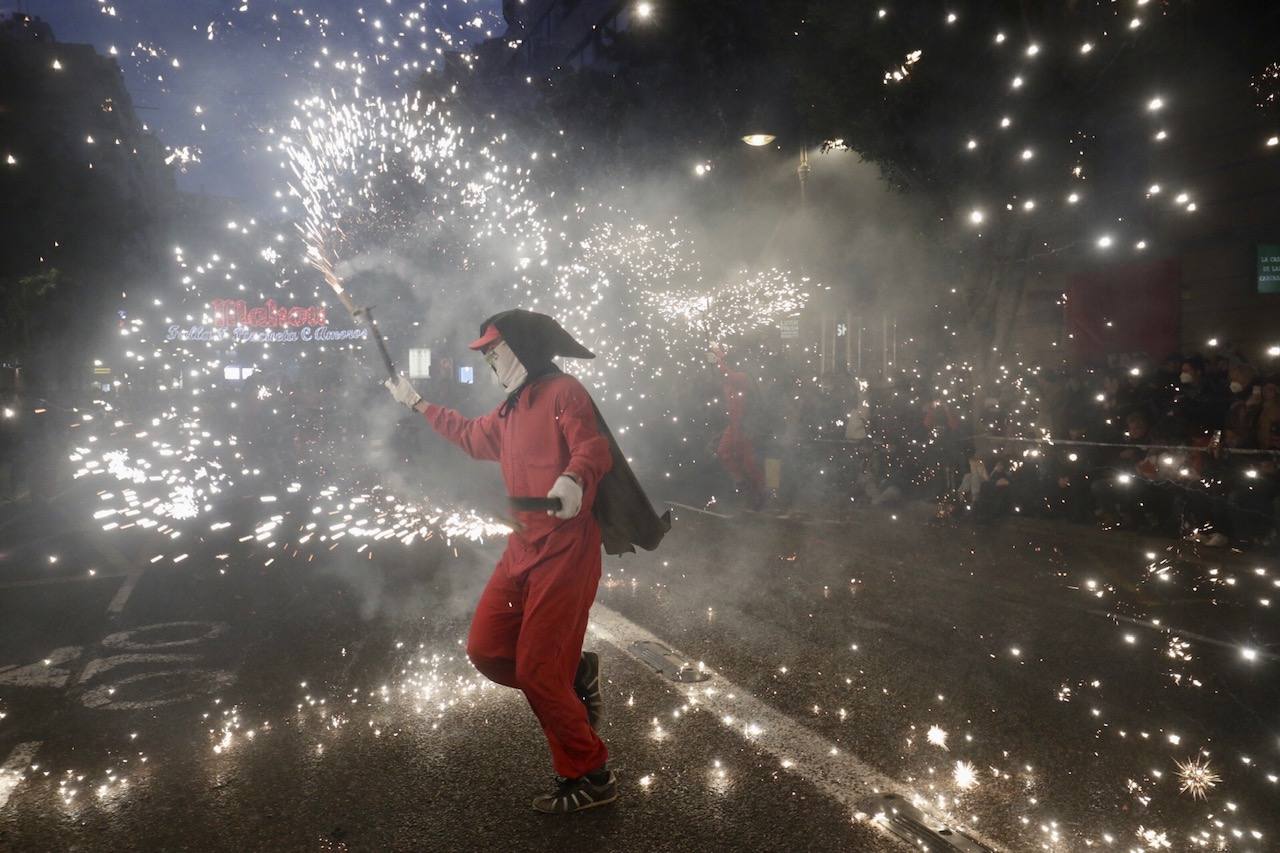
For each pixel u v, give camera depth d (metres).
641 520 4.12
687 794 3.96
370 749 4.48
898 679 5.51
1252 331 13.48
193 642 6.46
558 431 3.96
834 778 4.12
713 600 7.45
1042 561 9.27
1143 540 10.19
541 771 4.20
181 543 10.47
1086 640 6.40
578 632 3.92
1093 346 15.41
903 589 7.95
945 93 12.20
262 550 9.84
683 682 5.40
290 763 4.35
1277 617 7.07
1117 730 4.75
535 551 3.90
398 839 3.61
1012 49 11.86
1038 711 5.01
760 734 4.62
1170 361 11.62
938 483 13.37
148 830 3.72
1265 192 13.26
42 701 5.30
